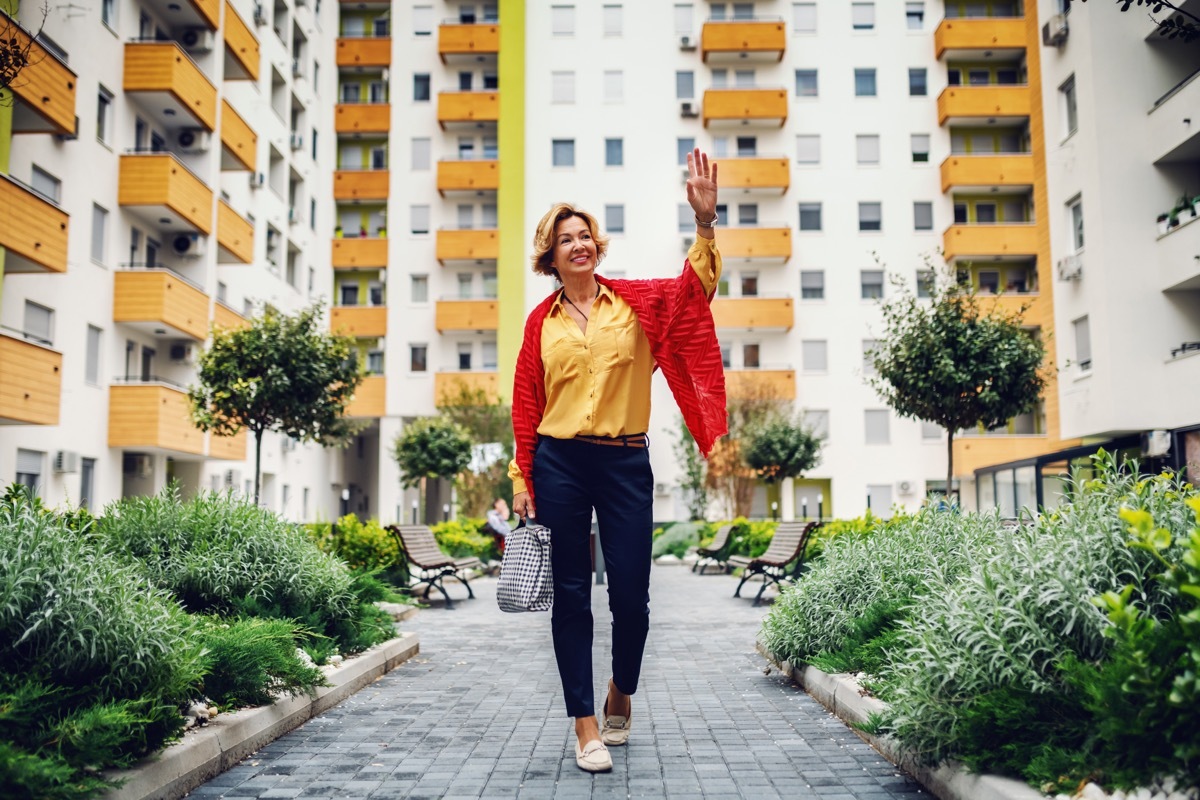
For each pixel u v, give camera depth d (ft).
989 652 12.19
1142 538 10.54
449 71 143.33
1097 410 67.41
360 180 140.56
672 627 35.68
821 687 19.76
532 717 18.62
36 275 64.23
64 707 12.31
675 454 125.90
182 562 21.42
